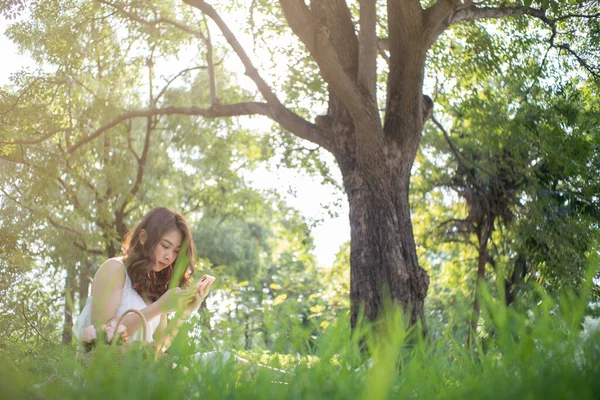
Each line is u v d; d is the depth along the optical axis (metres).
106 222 14.13
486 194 14.45
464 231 15.57
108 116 12.66
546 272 11.99
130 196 14.25
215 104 10.90
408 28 8.41
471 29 12.56
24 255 9.51
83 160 13.59
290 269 20.58
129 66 14.34
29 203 12.40
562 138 12.15
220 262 25.12
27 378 0.83
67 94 13.06
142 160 15.21
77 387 0.88
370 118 8.43
